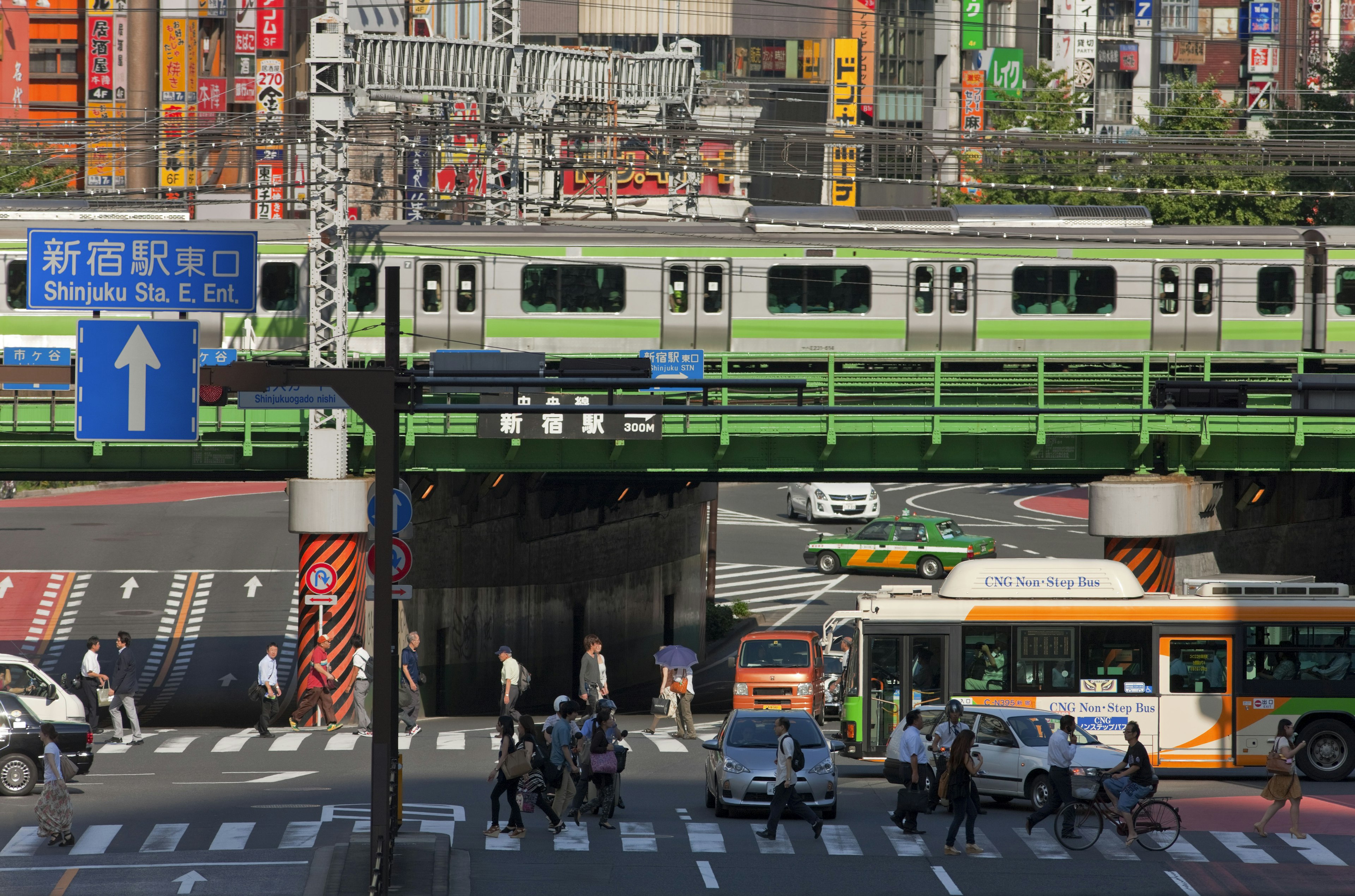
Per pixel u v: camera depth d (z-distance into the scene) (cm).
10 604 17500
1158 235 13050
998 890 6788
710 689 16875
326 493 11450
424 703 13688
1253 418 11556
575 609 16712
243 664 15288
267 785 9050
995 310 13000
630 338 12950
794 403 11662
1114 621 9681
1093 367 13188
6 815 8162
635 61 14938
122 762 10044
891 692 9906
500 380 6994
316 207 11262
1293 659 9594
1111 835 7956
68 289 9000
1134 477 11838
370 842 7125
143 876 6725
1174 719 9612
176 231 9056
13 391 11838
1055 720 8694
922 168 19588
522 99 13900
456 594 14262
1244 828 8056
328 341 11256
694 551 19500
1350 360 12100
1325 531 14500
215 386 6594
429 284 12862
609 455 11744
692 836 7812
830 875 7012
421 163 16238
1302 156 14750
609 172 14550
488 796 8850
